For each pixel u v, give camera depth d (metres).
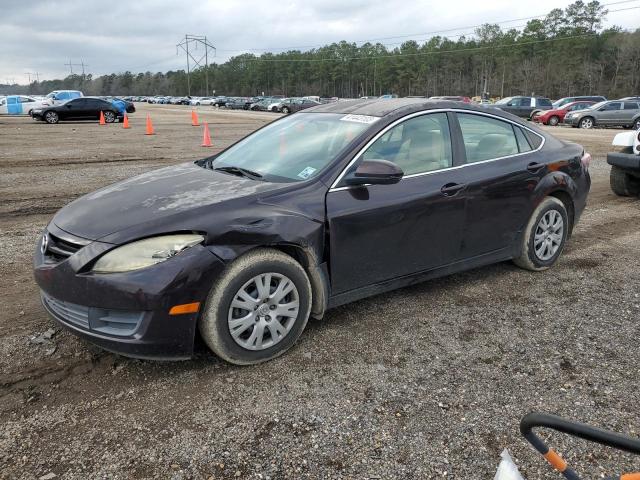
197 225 3.02
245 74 149.12
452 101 4.39
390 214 3.71
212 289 3.04
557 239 4.98
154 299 2.86
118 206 3.29
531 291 4.51
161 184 3.69
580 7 96.75
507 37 104.06
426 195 3.89
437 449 2.58
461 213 4.13
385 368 3.28
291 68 138.75
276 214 3.26
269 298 3.24
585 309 4.16
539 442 1.54
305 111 4.75
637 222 6.98
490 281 4.73
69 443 2.59
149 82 184.12
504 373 3.23
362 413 2.84
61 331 3.67
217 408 2.87
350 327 3.81
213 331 3.07
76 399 2.93
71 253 3.04
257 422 2.76
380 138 3.84
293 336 3.40
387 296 4.38
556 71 87.94
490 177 4.30
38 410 2.83
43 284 3.10
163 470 2.42
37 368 3.22
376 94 123.19
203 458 2.50
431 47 119.00
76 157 12.78
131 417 2.79
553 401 2.96
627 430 2.71
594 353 3.48
